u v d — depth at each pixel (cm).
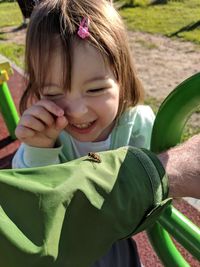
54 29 43
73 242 24
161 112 37
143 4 261
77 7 46
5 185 23
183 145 34
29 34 45
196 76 34
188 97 35
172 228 33
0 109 118
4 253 21
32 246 21
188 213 89
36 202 23
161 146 38
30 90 49
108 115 45
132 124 53
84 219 25
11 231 21
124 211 27
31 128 41
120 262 39
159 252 38
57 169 26
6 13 305
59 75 43
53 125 42
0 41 230
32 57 45
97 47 43
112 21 48
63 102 44
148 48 193
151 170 29
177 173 31
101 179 26
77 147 52
